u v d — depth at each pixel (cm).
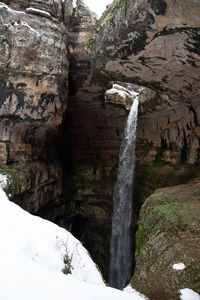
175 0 465
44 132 1068
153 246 483
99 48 747
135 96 1304
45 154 1195
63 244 362
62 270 317
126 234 1362
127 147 1445
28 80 825
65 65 907
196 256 379
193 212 521
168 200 620
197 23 496
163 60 674
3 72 796
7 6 805
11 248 309
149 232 554
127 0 570
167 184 1110
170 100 955
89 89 1073
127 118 1353
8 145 880
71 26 954
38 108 877
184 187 733
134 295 299
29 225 406
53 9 901
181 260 384
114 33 653
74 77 1027
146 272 444
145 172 1307
